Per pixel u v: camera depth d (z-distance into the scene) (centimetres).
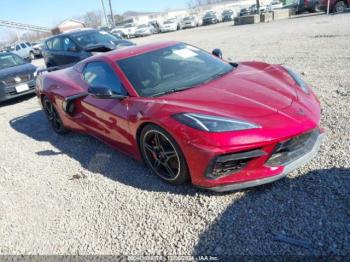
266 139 275
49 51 1088
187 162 299
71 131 555
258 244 245
